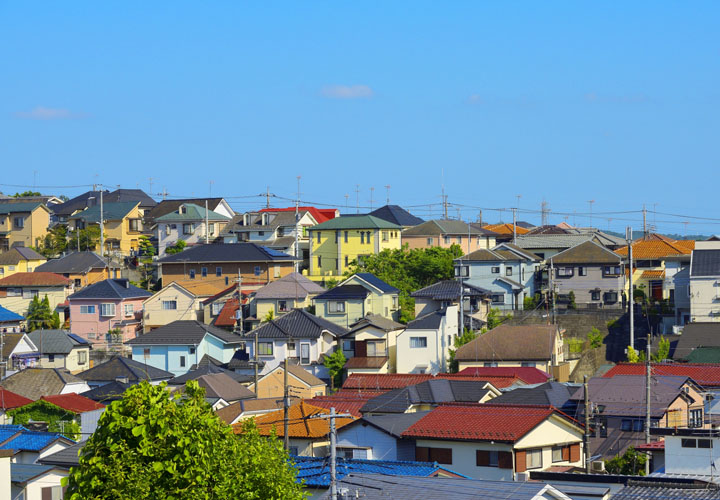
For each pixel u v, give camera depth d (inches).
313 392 3782.0
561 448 2506.2
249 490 1401.3
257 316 4928.6
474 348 4055.1
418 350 4188.0
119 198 7283.5
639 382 2778.1
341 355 4247.0
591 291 5073.8
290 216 6323.8
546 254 5944.9
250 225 6318.9
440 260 5364.2
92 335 5167.3
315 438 2645.2
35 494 2054.6
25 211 6520.7
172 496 1256.8
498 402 2883.9
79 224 6609.3
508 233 6983.3
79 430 3097.9
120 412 1299.2
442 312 4288.9
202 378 3548.2
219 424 1416.1
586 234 6318.9
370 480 1737.2
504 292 5108.3
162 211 6968.5
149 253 6333.7
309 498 2014.0
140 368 4121.6
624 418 2625.5
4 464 1472.7
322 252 5920.3
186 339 4505.4
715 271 4389.8
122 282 5383.9
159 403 1320.1
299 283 5044.3
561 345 4183.1
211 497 1300.4
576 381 3978.8
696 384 2844.5
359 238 5861.2
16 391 3693.4
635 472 2310.5
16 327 5027.1
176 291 5211.6
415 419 2647.6
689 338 3860.7
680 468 1974.7
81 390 3870.6
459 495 1595.7
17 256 5954.7
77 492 1268.5
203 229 6382.9
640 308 4660.4
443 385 3080.7
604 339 4409.5
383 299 4778.5
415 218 6953.7
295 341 4355.3
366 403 2997.0
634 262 5251.0
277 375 3730.3
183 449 1278.3
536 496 1566.2
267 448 1547.7
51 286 5467.5
